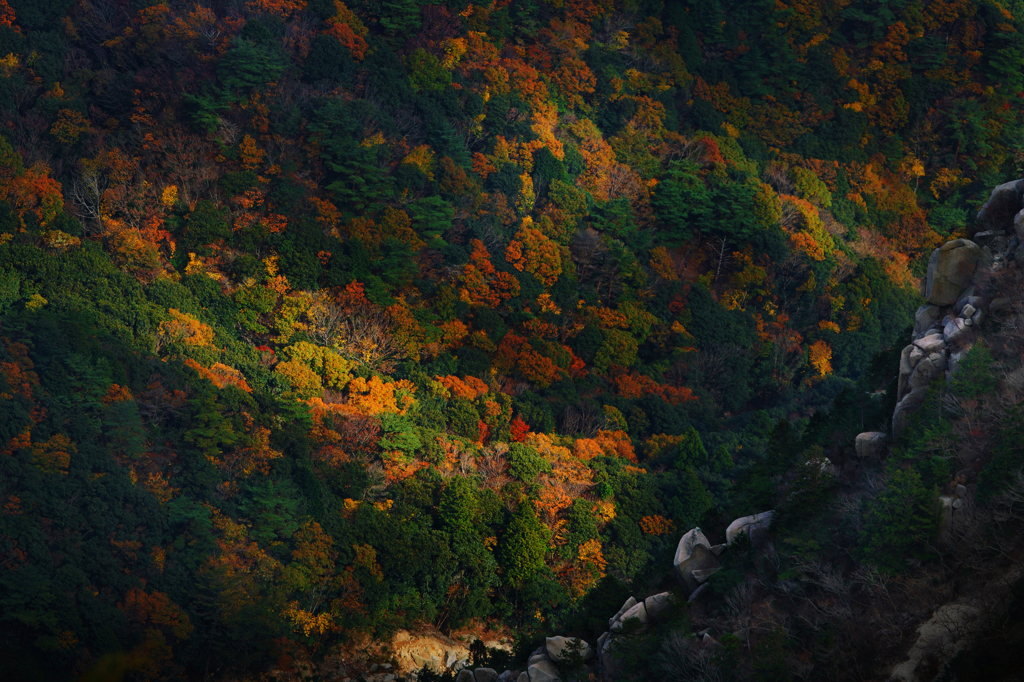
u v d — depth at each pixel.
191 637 91.00
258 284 128.50
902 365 43.59
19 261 113.38
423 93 161.50
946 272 45.12
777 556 39.31
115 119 143.75
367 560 99.88
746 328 153.75
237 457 103.56
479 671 51.09
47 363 103.94
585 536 107.75
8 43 144.25
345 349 125.38
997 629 31.25
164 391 107.38
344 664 95.12
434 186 150.38
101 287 117.06
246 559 97.75
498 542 105.88
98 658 84.25
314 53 155.12
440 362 129.12
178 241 132.00
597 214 159.75
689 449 121.06
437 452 112.81
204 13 154.75
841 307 161.38
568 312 145.50
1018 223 44.00
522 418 125.12
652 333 147.25
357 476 106.81
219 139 143.25
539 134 164.00
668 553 49.00
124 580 90.69
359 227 140.12
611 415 129.12
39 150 136.12
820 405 147.88
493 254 148.00
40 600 85.19
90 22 154.75
